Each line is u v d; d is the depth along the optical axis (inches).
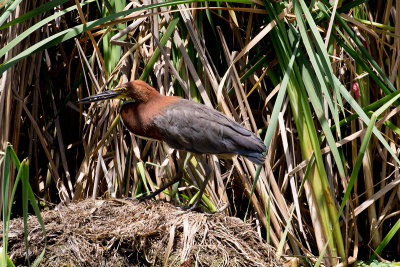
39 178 446.9
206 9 389.1
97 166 386.0
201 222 331.9
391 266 355.3
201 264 317.1
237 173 401.4
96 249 321.1
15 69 394.3
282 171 395.9
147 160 414.3
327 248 356.8
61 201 391.5
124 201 355.6
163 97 365.1
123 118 371.2
